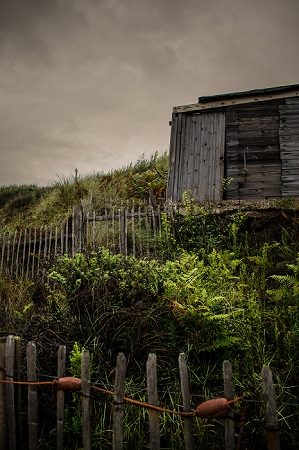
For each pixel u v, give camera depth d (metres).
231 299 4.86
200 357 3.94
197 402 3.46
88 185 12.27
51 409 3.46
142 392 3.50
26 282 6.76
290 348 3.85
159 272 4.61
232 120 9.56
